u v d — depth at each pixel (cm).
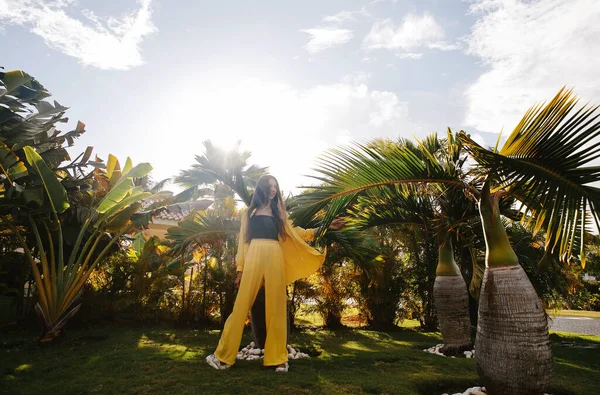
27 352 534
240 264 448
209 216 755
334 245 810
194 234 669
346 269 932
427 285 925
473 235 638
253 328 541
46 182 619
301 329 883
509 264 334
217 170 625
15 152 692
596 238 609
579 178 294
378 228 893
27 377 389
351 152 395
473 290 644
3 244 867
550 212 317
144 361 449
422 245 933
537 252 796
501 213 526
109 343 600
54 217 683
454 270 588
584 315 1622
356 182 404
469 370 452
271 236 440
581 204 292
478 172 375
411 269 947
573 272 917
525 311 318
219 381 359
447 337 574
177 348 548
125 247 977
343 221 546
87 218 720
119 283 888
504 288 327
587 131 283
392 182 402
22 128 698
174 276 919
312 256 472
